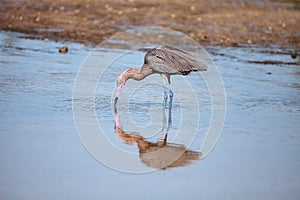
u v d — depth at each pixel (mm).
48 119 11883
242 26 25578
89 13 26703
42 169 9203
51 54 19203
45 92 14125
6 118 11797
